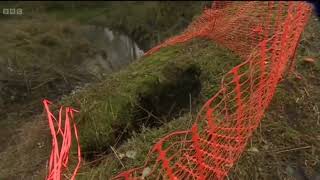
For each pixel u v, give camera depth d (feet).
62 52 22.12
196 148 8.23
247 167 9.16
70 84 18.01
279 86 11.16
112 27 27.20
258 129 9.95
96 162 10.66
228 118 9.65
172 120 11.41
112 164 9.78
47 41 22.53
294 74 11.62
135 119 12.31
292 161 9.43
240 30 13.66
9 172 11.60
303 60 12.20
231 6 16.34
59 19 27.96
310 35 13.73
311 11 13.79
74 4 29.53
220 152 8.74
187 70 13.01
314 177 9.19
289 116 10.46
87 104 12.55
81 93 13.42
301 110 10.66
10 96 16.88
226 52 13.17
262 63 10.44
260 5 15.07
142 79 12.89
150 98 12.67
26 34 22.16
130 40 25.57
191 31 15.49
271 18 13.85
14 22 24.70
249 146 9.58
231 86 11.39
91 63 22.02
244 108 9.59
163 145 9.75
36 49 21.18
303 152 9.60
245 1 17.22
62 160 8.47
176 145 9.55
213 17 15.07
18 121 15.37
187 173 8.46
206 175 8.30
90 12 28.94
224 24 14.32
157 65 13.43
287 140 9.82
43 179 10.53
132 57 22.45
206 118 9.92
